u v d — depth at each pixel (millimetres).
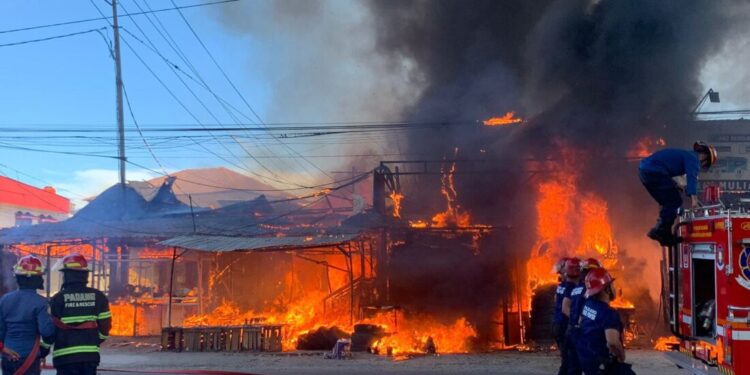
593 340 6133
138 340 18984
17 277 6602
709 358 6859
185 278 22250
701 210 7199
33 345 6480
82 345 6438
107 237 20719
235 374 11867
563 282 8406
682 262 7809
